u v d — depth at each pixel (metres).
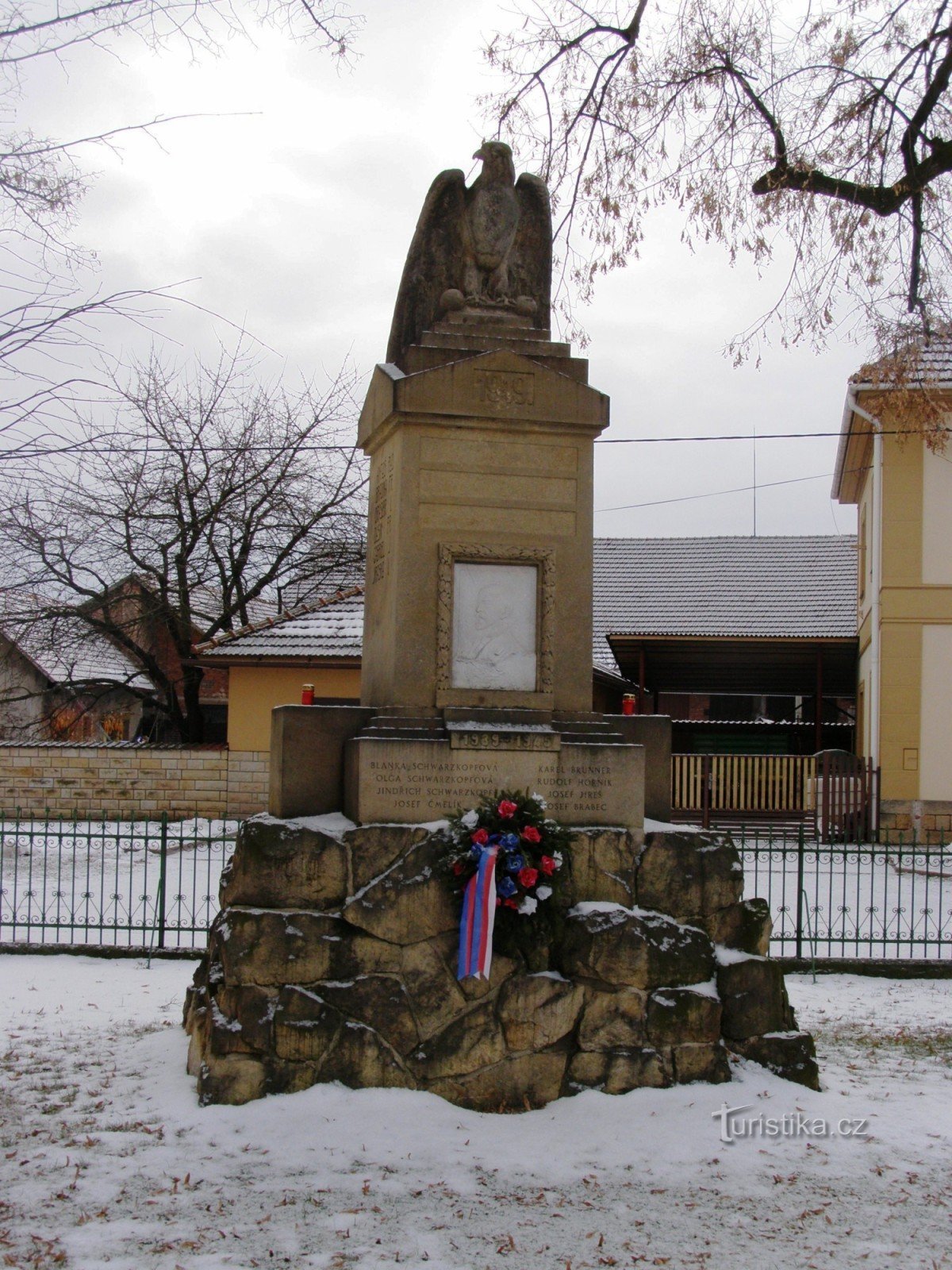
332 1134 6.16
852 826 21.83
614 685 26.97
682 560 31.39
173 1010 9.52
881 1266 5.05
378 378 7.89
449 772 7.15
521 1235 5.21
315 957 6.68
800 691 29.83
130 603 30.05
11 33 5.91
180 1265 4.84
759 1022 7.14
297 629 23.48
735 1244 5.21
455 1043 6.71
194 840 12.20
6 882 15.98
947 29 10.90
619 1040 6.86
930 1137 6.57
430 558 7.43
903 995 11.06
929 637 22.72
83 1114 6.54
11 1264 4.82
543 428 7.59
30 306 6.37
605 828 7.27
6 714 31.92
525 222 8.21
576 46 11.62
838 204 11.65
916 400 13.28
